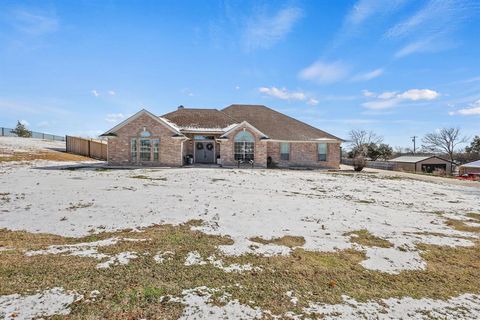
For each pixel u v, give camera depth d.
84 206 9.26
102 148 32.31
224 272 5.09
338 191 14.69
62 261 5.18
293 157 28.77
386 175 24.23
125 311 3.78
